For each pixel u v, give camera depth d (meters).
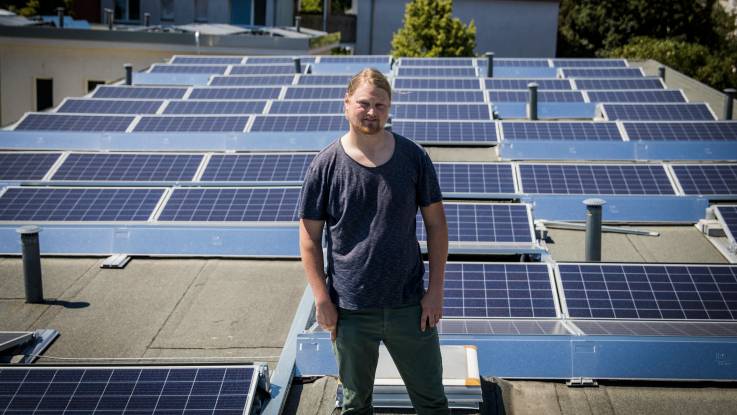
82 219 12.20
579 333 8.24
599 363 8.14
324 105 21.53
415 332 5.10
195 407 6.66
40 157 15.20
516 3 46.88
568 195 13.96
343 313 5.11
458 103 21.56
